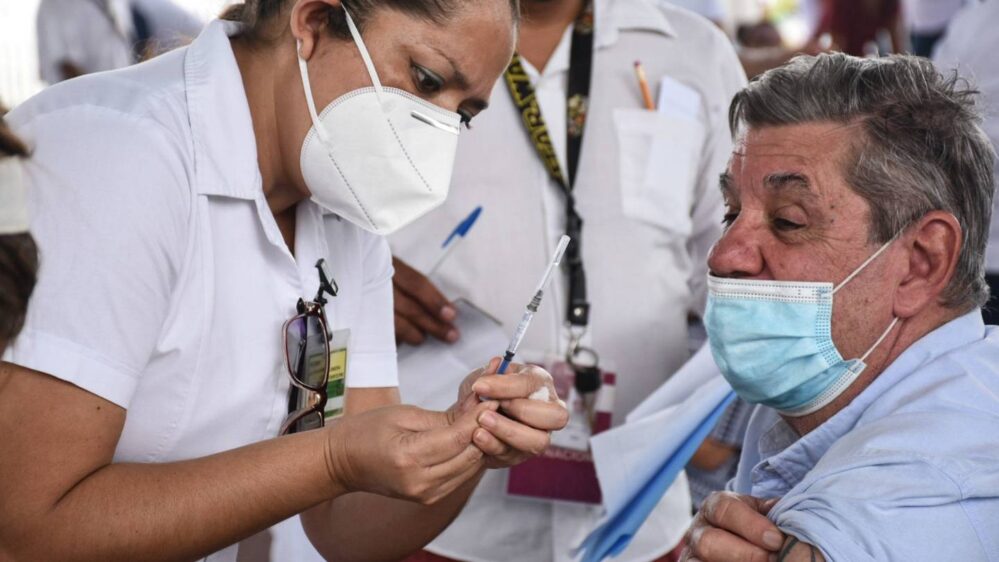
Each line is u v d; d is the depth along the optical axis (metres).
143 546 1.75
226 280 1.95
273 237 1.98
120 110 1.82
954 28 4.64
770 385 2.01
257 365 2.02
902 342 1.97
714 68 3.33
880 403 1.92
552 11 3.17
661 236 3.20
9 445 1.70
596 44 3.21
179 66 1.95
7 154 1.54
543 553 3.04
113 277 1.73
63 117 1.79
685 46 3.30
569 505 3.04
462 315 3.04
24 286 1.54
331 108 1.91
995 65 4.49
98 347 1.72
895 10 5.05
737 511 1.81
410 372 3.02
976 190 1.94
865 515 1.69
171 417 1.93
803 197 1.93
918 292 1.94
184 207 1.85
